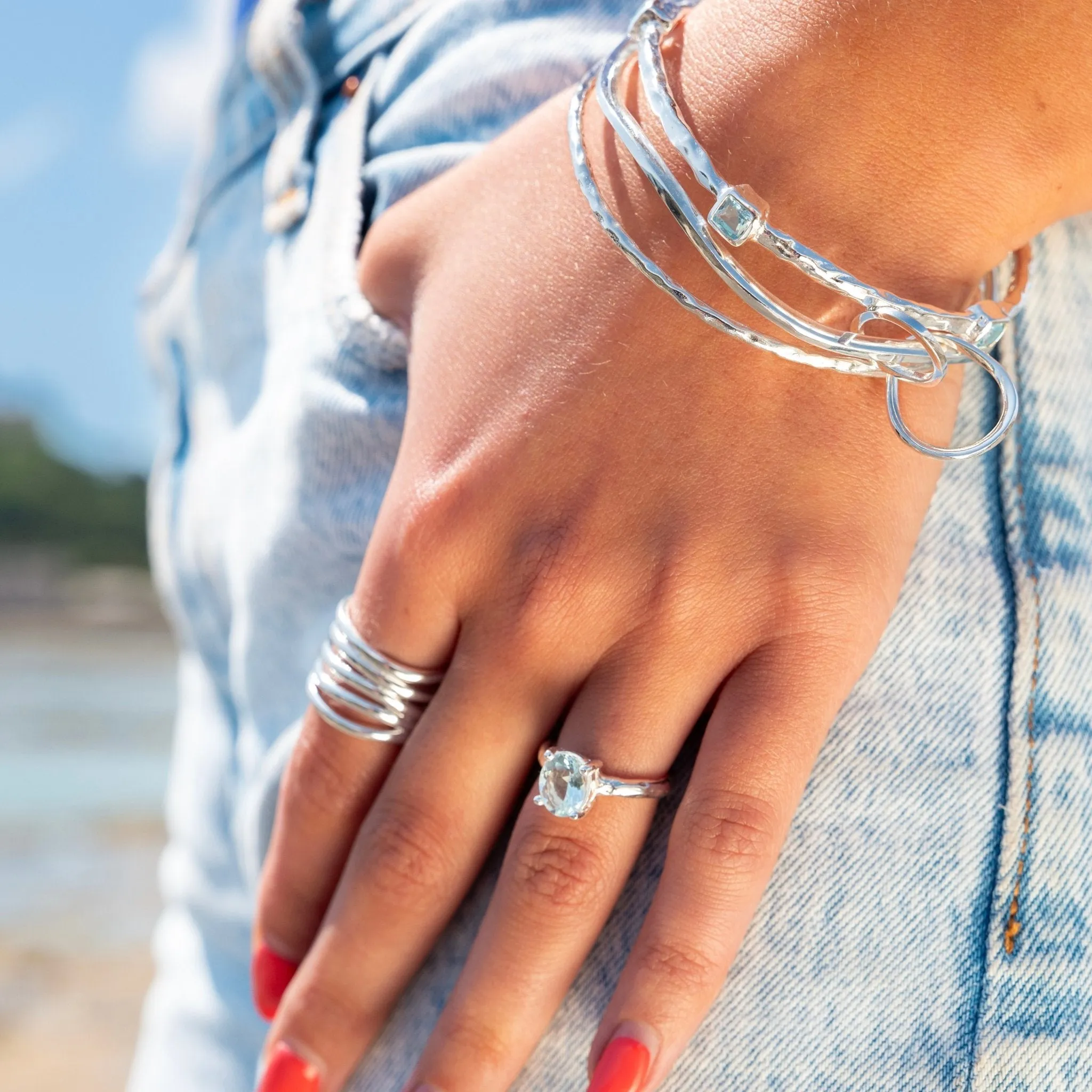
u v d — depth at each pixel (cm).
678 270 84
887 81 80
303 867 99
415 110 112
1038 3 78
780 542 83
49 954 420
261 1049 131
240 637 123
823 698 83
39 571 4200
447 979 94
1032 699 90
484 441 88
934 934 87
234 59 138
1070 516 93
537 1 107
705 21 88
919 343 81
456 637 91
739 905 82
